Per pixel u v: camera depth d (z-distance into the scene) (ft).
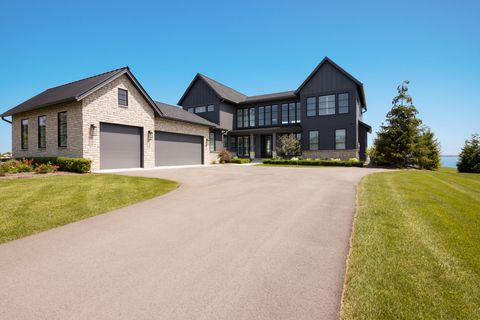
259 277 9.04
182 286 8.43
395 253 10.75
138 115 51.70
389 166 63.82
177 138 62.85
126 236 13.17
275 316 6.85
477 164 60.44
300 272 9.40
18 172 38.60
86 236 13.19
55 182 29.12
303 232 13.71
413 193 23.89
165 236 13.16
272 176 38.06
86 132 42.63
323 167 60.34
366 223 14.78
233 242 12.34
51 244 12.12
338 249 11.52
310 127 77.87
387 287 8.16
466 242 12.01
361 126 82.94
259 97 95.71
